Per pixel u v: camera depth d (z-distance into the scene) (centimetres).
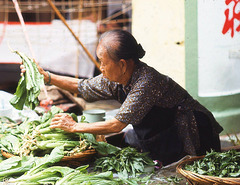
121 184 225
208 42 432
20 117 326
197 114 280
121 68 245
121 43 238
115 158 247
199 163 226
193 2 417
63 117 245
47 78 287
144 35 454
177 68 430
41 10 671
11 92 691
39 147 243
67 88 293
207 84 440
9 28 634
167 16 430
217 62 441
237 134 466
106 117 352
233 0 436
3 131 278
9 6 675
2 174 220
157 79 252
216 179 198
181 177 239
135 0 455
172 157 283
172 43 430
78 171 219
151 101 249
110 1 692
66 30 630
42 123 263
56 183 208
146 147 283
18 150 244
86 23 649
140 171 243
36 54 616
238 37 451
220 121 455
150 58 453
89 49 632
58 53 625
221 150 298
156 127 275
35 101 256
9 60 612
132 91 247
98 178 215
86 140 253
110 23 674
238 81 463
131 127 338
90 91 287
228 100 456
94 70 655
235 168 215
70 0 687
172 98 266
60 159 228
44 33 630
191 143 274
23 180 212
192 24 421
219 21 432
